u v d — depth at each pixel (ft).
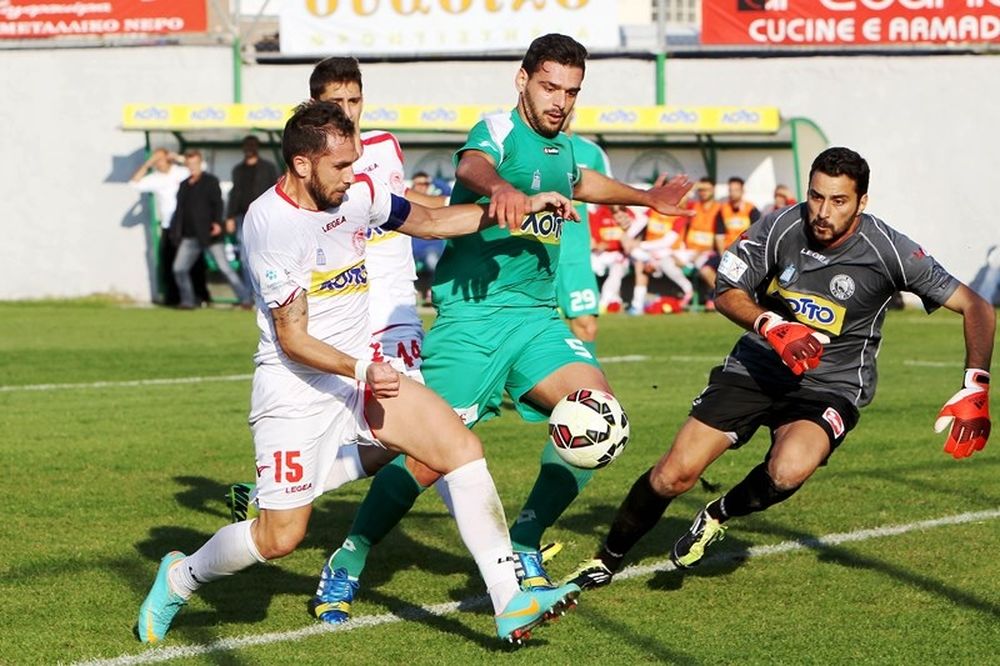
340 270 49.44
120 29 222.89
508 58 215.31
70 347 156.46
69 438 96.53
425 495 78.13
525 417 59.82
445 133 204.44
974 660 47.70
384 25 212.64
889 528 68.18
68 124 225.97
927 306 55.72
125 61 223.51
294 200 47.88
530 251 58.85
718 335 169.68
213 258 205.46
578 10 208.13
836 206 53.36
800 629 51.60
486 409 60.49
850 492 77.10
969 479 80.74
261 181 203.21
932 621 52.49
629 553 64.34
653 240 199.82
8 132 227.20
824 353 56.70
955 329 181.37
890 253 54.75
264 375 49.62
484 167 54.39
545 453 57.00
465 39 210.59
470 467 48.80
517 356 59.16
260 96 221.87
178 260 206.59
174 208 213.25
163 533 68.54
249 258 48.24
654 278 207.00
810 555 63.05
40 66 225.35
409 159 209.46
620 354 149.59
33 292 229.45
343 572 54.90
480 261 58.90
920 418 104.73
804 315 56.24
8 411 109.29
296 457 49.32
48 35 224.12
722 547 64.80
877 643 49.73
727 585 58.29
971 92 207.82
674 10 295.48
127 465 86.84
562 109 57.16
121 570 61.00
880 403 112.68
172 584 50.24
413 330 68.90
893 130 210.18
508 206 50.24
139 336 168.55
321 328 49.67
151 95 223.51
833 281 55.47
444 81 217.56
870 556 62.64
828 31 208.95
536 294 60.18
